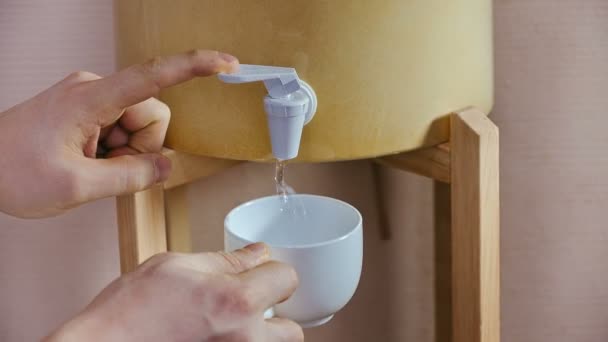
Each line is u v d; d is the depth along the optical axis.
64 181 0.65
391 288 0.98
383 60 0.67
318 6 0.65
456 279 0.75
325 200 0.70
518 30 0.89
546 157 0.92
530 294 0.97
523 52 0.89
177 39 0.68
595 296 0.97
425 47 0.68
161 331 0.56
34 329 0.94
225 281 0.58
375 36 0.66
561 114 0.91
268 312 0.64
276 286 0.59
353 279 0.65
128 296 0.57
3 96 0.87
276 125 0.64
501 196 0.94
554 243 0.95
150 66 0.62
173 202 0.85
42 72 0.86
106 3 0.85
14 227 0.90
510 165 0.93
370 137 0.68
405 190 0.95
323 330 0.98
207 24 0.66
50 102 0.65
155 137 0.69
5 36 0.85
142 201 0.72
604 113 0.91
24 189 0.65
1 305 0.92
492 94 0.77
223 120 0.68
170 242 0.86
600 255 0.96
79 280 0.92
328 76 0.66
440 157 0.74
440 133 0.71
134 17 0.70
